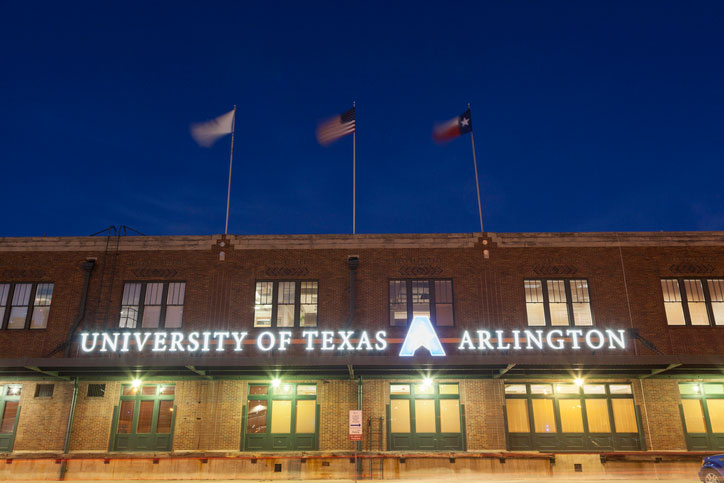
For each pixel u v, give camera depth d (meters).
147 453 21.98
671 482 19.69
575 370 22.89
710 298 24.25
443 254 24.81
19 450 22.48
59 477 20.80
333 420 22.84
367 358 20.55
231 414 22.88
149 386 23.41
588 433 22.83
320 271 24.64
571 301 24.27
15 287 24.59
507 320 23.86
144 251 25.00
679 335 23.69
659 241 24.92
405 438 22.64
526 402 23.23
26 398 23.19
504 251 24.83
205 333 23.22
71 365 20.42
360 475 20.64
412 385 23.34
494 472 20.75
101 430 22.72
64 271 24.72
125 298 24.47
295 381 23.33
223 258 24.80
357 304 24.12
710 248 24.84
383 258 24.78
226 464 20.89
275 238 25.09
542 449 22.59
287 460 20.88
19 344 23.66
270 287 24.58
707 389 23.27
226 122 28.08
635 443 22.70
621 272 24.52
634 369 22.48
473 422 22.73
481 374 23.25
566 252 24.77
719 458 17.80
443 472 20.70
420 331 23.11
